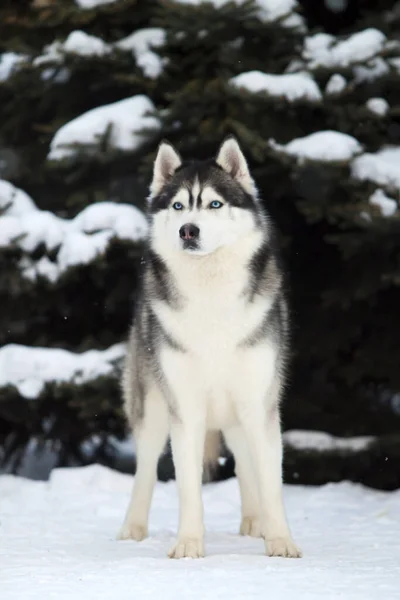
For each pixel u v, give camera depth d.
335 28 20.77
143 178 18.47
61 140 17.80
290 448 17.61
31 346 19.34
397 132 19.02
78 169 18.53
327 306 18.50
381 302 19.02
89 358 17.36
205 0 17.11
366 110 17.67
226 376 10.76
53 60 18.62
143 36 18.92
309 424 19.02
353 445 17.59
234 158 11.22
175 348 10.73
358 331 18.86
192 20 17.31
